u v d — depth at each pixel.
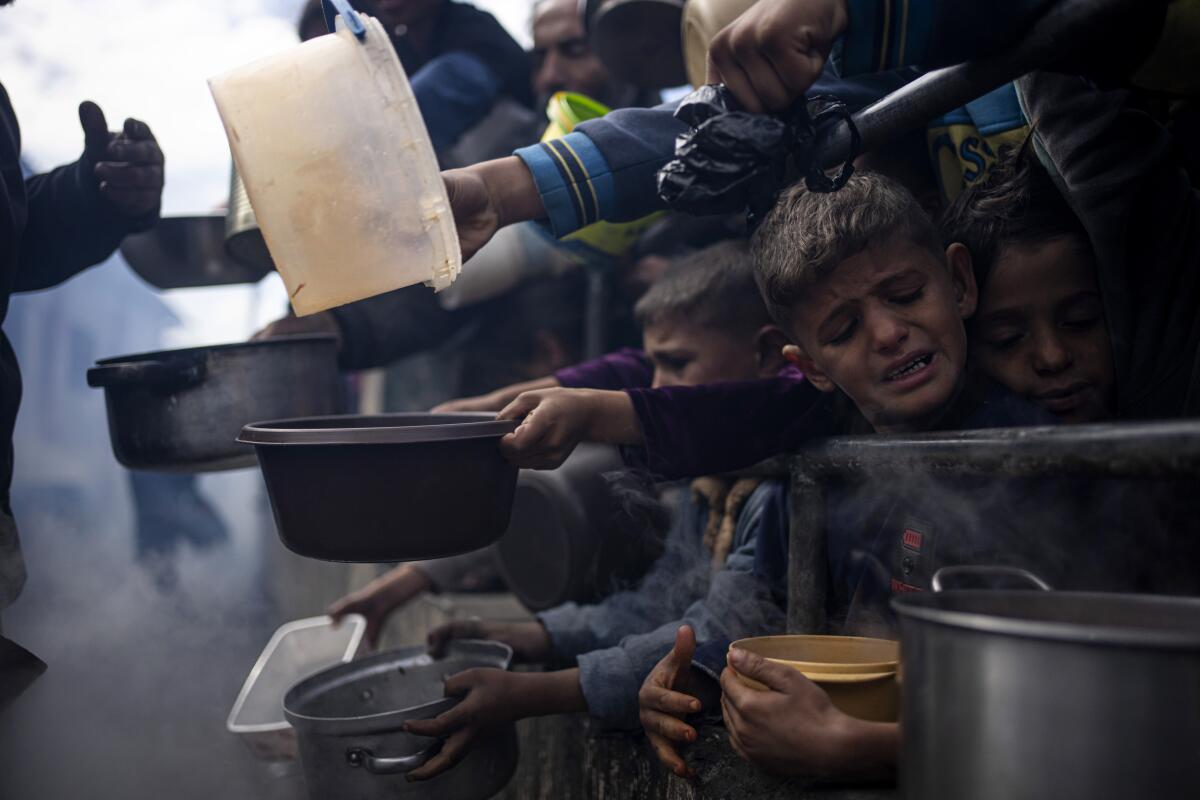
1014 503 1.25
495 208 1.28
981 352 1.29
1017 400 1.27
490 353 3.00
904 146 1.52
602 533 1.96
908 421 1.21
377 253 0.97
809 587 1.34
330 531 1.16
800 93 1.01
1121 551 1.19
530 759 1.98
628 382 2.16
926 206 1.52
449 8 2.81
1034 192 1.26
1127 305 1.21
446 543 1.18
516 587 2.15
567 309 2.95
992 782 0.68
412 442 1.12
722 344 1.86
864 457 1.17
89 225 1.71
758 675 1.01
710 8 1.41
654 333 1.94
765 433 1.35
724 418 1.34
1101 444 0.82
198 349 1.67
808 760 0.98
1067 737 0.65
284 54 0.96
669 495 2.00
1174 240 1.21
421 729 1.41
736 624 1.49
